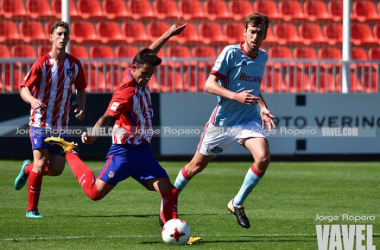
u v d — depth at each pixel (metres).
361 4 69.88
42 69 25.88
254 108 23.67
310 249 19.81
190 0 67.56
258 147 22.25
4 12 64.38
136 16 66.44
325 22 68.62
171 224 20.06
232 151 54.12
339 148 54.03
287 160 57.44
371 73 55.94
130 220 25.75
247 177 22.23
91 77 56.12
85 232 22.81
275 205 30.59
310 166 51.12
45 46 63.94
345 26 57.28
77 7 66.00
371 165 52.25
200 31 66.88
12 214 27.12
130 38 65.69
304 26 67.94
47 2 65.38
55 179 41.12
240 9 68.12
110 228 23.73
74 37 64.94
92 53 64.62
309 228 24.05
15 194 34.00
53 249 19.52
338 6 69.00
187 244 20.44
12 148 51.16
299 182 40.47
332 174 45.12
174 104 52.53
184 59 54.28
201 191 36.12
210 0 67.81
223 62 23.00
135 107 20.08
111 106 19.81
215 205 30.69
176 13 67.06
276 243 20.77
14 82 58.06
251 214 27.64
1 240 21.09
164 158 57.06
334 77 55.72
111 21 66.00
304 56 67.00
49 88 26.17
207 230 23.55
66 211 28.25
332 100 53.91
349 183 39.97
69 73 26.56
